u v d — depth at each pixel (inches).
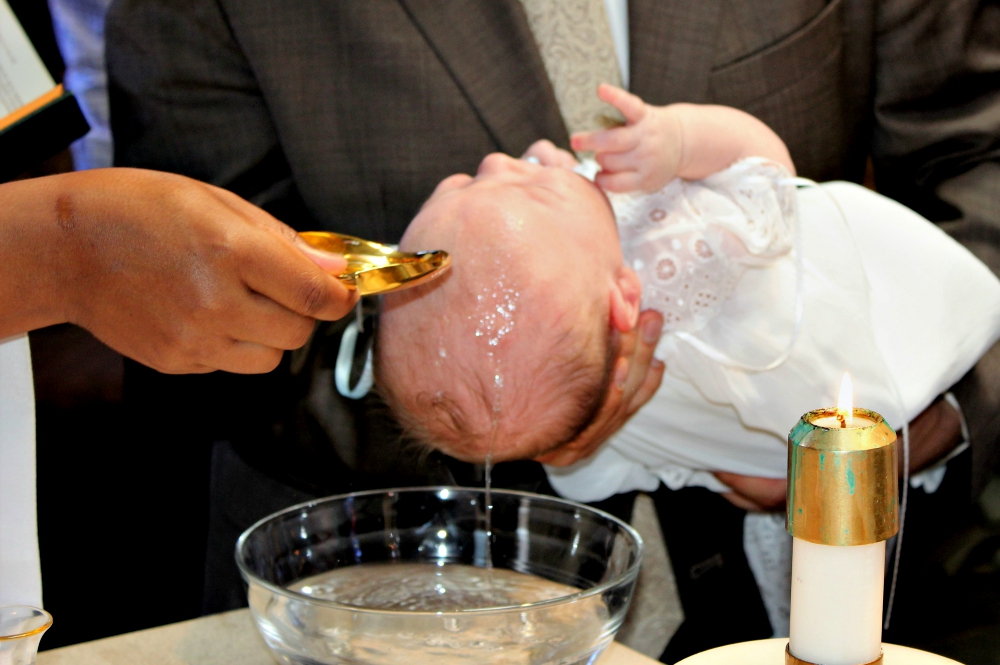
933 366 41.6
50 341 78.1
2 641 21.2
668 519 49.0
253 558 27.9
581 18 46.5
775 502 45.4
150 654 28.0
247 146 47.7
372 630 23.0
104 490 77.4
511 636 23.1
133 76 46.2
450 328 34.6
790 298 40.7
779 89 47.7
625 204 41.9
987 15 48.7
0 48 36.2
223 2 45.5
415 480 41.3
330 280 26.0
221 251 25.3
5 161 35.4
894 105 52.0
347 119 46.3
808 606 16.8
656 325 39.3
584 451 41.1
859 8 49.6
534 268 34.4
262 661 27.5
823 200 45.3
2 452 29.0
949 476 45.8
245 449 44.4
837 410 16.8
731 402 40.6
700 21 46.3
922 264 43.8
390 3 45.3
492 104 45.7
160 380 44.0
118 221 25.6
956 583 49.3
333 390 41.3
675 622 51.9
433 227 36.0
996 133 48.6
